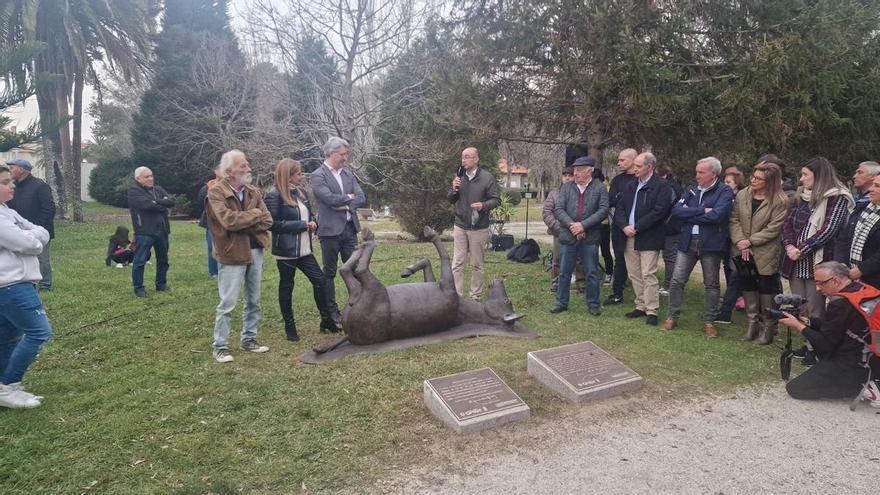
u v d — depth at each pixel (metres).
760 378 4.66
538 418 3.85
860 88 7.21
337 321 5.88
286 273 5.30
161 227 7.48
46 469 3.05
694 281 8.91
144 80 28.03
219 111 21.84
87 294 7.38
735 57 7.22
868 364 4.05
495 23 8.72
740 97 6.70
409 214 14.98
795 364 4.98
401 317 5.12
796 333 5.93
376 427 3.62
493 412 3.72
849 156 8.19
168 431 3.50
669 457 3.32
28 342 3.73
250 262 4.83
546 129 9.12
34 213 7.17
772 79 6.55
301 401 3.94
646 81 6.98
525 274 9.27
